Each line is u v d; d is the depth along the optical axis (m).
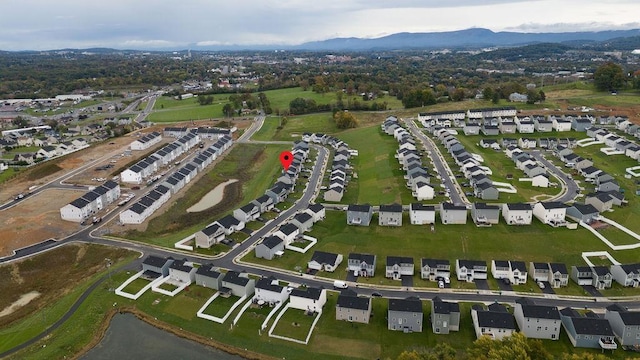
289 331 84.75
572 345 79.50
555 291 95.62
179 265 102.44
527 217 122.38
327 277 102.06
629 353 76.69
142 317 90.62
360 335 83.19
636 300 92.12
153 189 151.88
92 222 132.75
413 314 82.81
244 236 122.94
